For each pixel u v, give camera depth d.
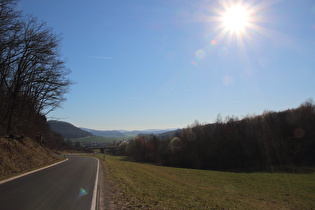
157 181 19.16
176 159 69.00
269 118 67.38
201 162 66.44
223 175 37.62
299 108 68.00
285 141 62.44
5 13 18.30
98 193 9.48
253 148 63.03
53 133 90.50
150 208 8.13
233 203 14.47
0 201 7.38
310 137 60.41
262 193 22.88
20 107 31.42
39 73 28.52
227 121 71.75
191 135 70.81
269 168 51.38
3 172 13.98
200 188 20.72
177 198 11.97
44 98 34.03
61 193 9.05
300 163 52.16
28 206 6.94
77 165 24.17
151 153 85.69
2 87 25.92
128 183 13.92
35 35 23.69
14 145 20.50
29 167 18.69
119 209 7.38
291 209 16.23
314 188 26.66
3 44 20.62
